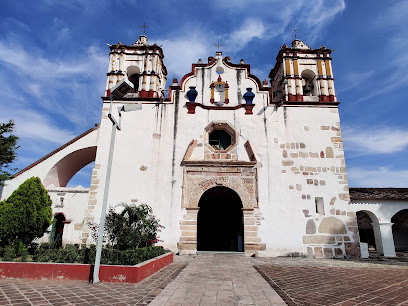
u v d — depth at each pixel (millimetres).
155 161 16141
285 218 15242
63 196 17938
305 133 16750
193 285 7422
